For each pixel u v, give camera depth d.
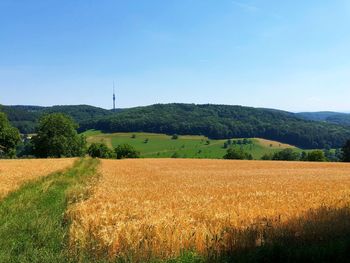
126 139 166.62
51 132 98.81
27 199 20.47
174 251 11.19
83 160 69.69
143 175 41.69
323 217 14.38
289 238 12.49
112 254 11.25
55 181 30.72
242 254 11.07
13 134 89.31
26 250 10.84
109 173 44.00
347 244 10.39
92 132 183.62
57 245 11.53
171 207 17.91
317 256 10.05
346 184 31.73
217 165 68.38
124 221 14.52
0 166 50.16
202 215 15.44
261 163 77.25
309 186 29.86
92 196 21.73
